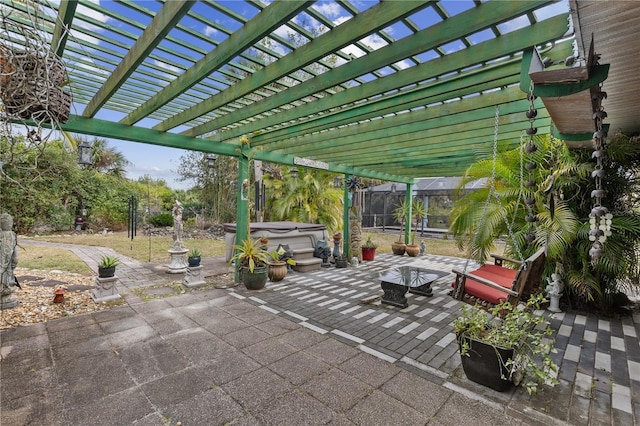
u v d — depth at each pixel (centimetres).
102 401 213
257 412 205
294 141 538
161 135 436
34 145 204
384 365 270
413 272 470
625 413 210
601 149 203
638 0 129
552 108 230
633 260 397
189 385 234
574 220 387
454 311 413
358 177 828
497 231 468
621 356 294
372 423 197
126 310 396
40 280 528
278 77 253
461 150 543
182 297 457
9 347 288
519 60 241
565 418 204
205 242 1113
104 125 383
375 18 185
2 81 179
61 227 1203
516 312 241
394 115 402
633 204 421
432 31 199
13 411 201
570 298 446
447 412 208
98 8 192
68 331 327
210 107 334
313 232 755
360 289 519
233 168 1375
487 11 177
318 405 213
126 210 1384
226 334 328
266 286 529
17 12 182
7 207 1006
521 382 242
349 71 249
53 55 191
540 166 433
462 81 273
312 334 333
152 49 218
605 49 172
